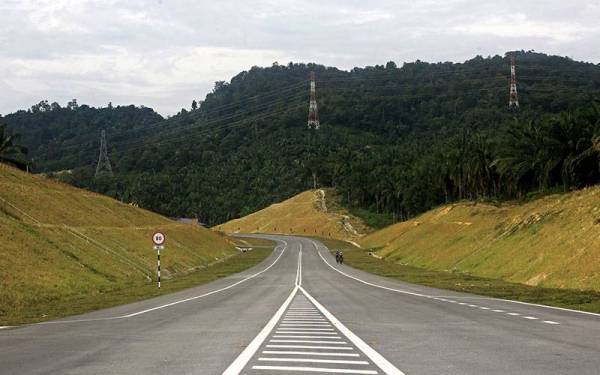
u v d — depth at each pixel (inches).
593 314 802.2
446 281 1781.5
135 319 788.6
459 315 799.7
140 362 437.7
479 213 3056.1
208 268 2842.0
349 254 4079.7
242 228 7637.8
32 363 437.7
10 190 2170.3
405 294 1266.0
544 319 734.5
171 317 809.5
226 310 916.6
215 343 539.5
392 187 6097.4
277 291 1402.6
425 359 443.2
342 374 382.3
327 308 934.4
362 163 7436.0
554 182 2970.0
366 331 625.0
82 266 1715.1
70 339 578.2
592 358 443.5
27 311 1008.9
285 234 6875.0
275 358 449.4
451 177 4355.3
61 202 2440.9
